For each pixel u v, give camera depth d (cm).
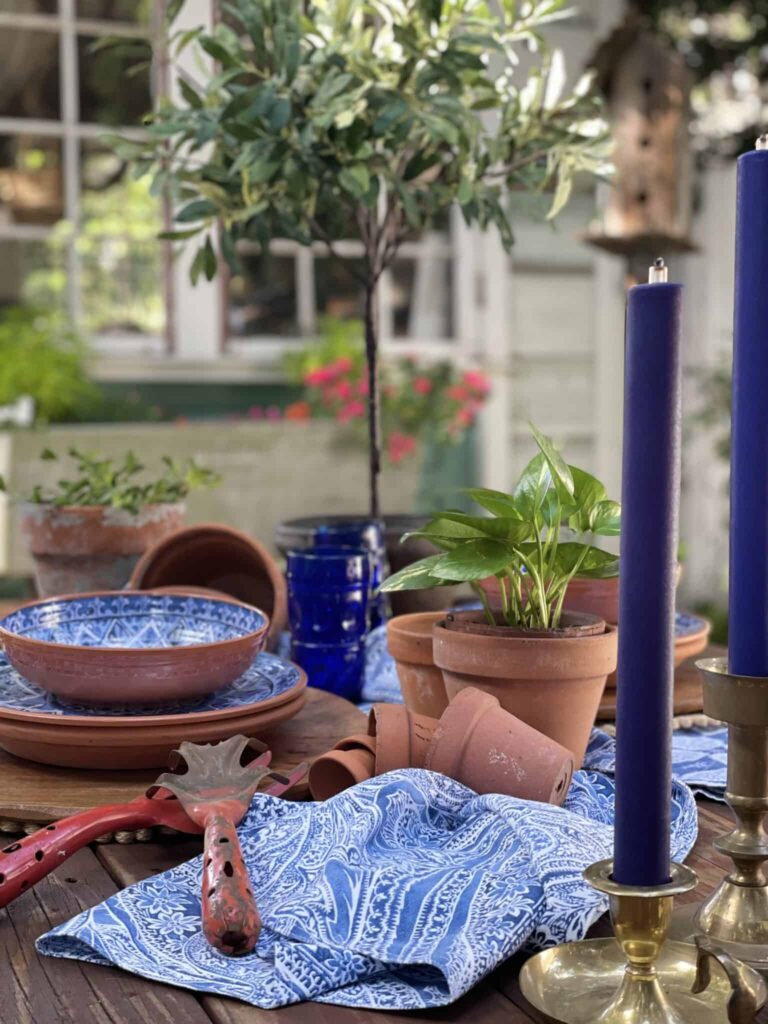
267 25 135
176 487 153
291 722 108
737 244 60
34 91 432
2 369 394
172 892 71
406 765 85
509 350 469
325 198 147
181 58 187
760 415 60
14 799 86
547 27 432
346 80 128
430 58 135
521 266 469
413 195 154
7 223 439
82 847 79
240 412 457
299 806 79
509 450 470
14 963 65
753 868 63
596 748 100
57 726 90
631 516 52
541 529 89
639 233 298
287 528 142
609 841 73
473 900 66
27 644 92
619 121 298
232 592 145
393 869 69
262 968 63
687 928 65
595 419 482
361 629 124
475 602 169
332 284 470
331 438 405
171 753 83
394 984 62
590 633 89
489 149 149
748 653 60
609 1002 55
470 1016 59
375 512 154
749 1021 50
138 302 455
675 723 112
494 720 83
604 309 479
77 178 442
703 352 484
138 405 430
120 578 147
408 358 441
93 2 430
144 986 62
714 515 499
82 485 150
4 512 334
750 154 60
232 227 155
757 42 452
